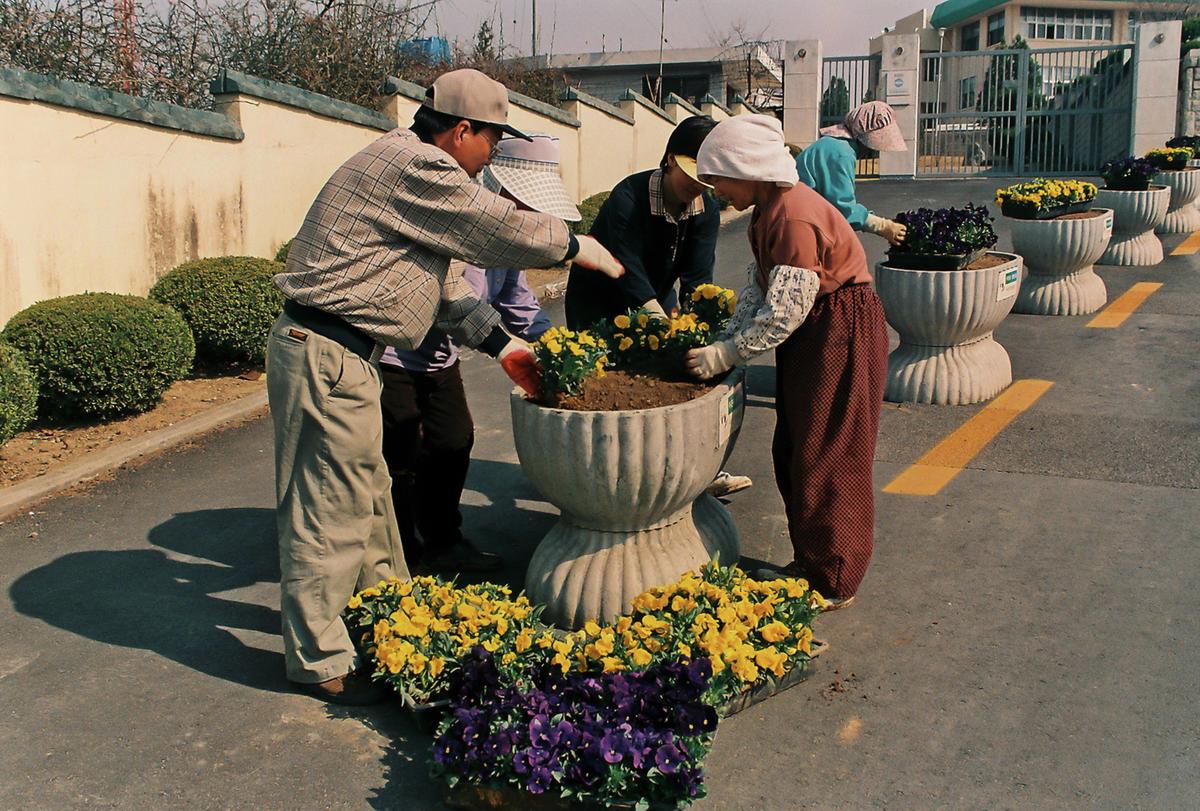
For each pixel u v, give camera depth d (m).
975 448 5.71
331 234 3.09
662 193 4.14
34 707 3.41
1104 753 3.04
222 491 5.50
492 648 3.18
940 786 2.92
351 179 3.08
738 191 3.68
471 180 3.23
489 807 2.82
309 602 3.28
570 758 2.77
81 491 5.50
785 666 3.31
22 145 6.83
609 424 3.42
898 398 6.59
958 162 23.12
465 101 3.18
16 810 2.90
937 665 3.54
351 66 12.48
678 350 3.99
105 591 4.29
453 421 4.20
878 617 3.89
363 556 3.38
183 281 7.45
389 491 3.61
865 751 3.09
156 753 3.15
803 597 3.47
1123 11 42.38
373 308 3.12
